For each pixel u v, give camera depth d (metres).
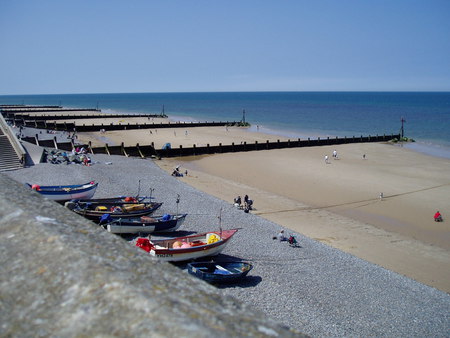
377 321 16.72
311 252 23.83
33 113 132.25
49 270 5.21
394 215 33.41
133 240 23.70
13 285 5.16
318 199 37.50
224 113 154.88
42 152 42.06
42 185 32.97
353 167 52.31
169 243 21.91
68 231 6.43
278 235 26.16
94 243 6.04
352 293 19.00
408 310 18.00
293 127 102.56
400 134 82.88
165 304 4.40
